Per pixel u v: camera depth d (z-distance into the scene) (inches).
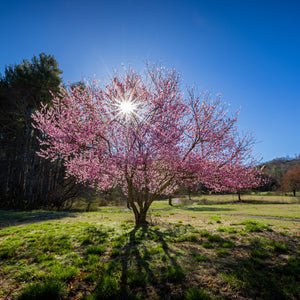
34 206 992.9
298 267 180.1
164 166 377.4
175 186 464.4
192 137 392.5
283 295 139.9
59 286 148.6
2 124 1047.0
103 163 351.3
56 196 1049.5
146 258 210.7
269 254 216.8
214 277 166.2
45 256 215.6
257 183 383.9
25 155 1034.1
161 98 376.5
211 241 271.1
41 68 1073.5
